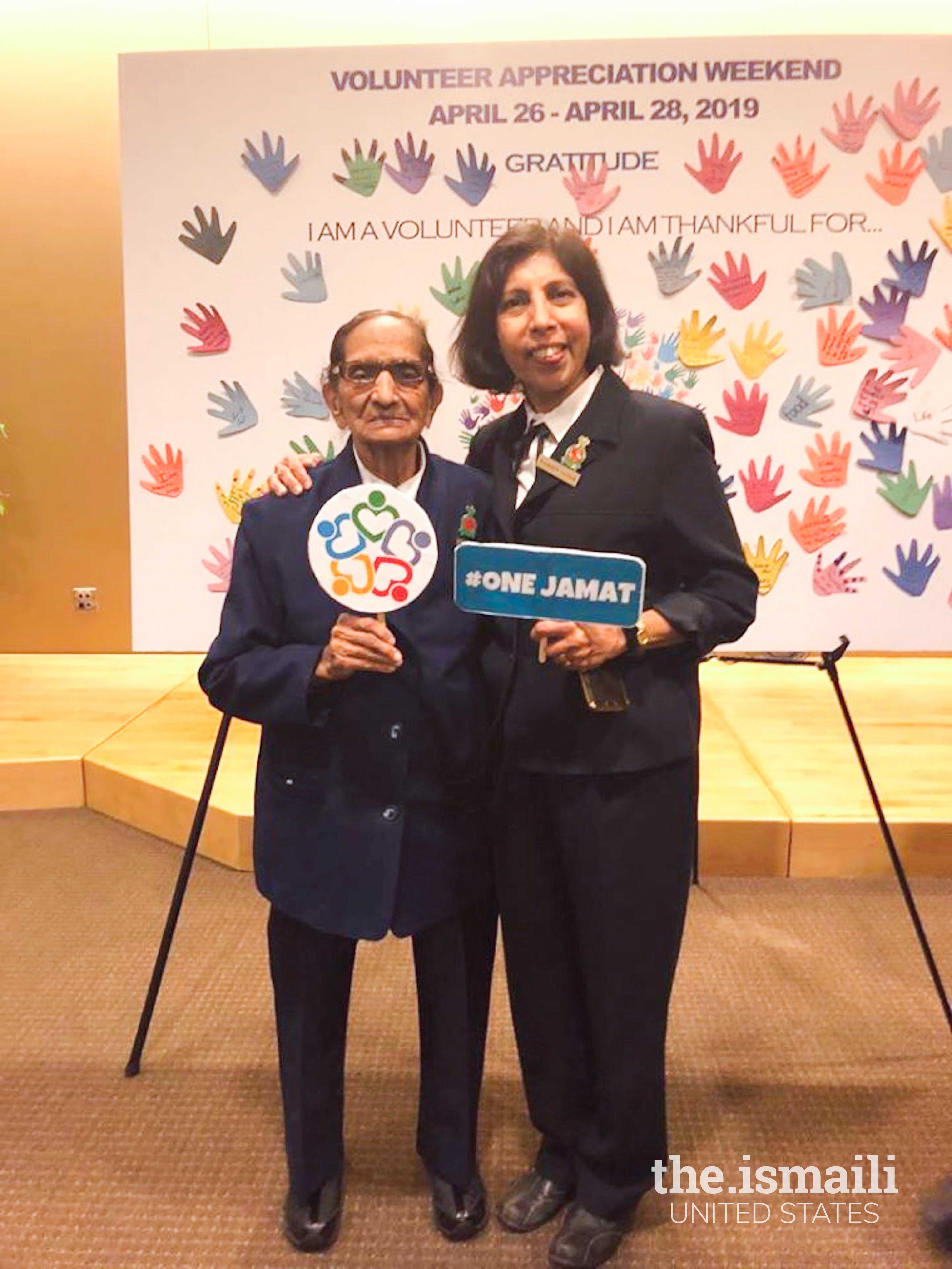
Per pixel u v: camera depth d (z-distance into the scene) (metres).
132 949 2.34
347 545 1.24
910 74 1.88
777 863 2.66
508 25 3.68
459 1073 1.44
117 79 3.83
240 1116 1.79
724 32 3.63
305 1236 1.47
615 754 1.28
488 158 1.96
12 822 3.04
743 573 1.30
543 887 1.39
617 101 1.93
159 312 2.04
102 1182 1.62
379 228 1.99
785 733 3.28
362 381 1.24
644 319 2.00
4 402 4.10
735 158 1.93
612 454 1.26
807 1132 1.74
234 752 3.15
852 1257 1.48
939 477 2.02
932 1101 1.83
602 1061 1.38
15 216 3.94
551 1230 1.51
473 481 1.34
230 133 1.97
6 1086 1.86
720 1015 2.08
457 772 1.35
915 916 1.90
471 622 1.32
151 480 2.10
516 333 1.25
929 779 2.90
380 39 3.74
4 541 4.24
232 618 1.34
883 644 2.10
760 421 2.02
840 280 1.96
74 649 4.33
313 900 1.34
